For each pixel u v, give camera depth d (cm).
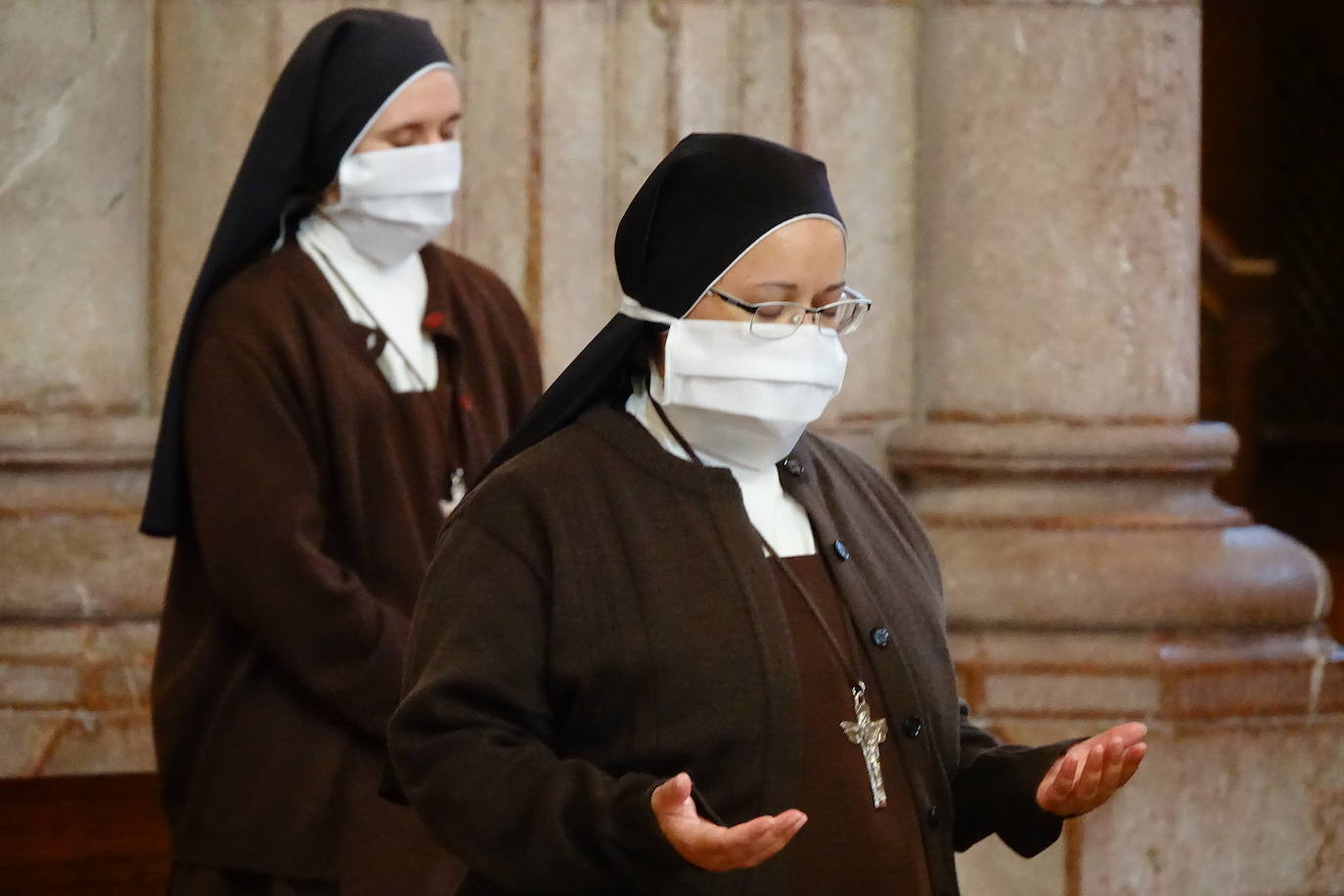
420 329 771
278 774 702
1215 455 1041
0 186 1002
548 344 1066
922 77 1082
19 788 971
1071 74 1031
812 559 509
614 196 1074
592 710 473
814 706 480
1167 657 991
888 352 1086
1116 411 1031
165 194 1041
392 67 756
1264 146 3083
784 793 465
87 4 1011
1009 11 1035
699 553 482
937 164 1061
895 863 476
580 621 471
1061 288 1031
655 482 494
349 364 733
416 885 693
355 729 707
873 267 1084
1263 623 1011
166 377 1042
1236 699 994
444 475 754
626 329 505
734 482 498
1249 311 2356
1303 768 999
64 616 991
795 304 493
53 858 915
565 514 482
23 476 1010
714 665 469
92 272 1015
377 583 721
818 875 466
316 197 772
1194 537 1015
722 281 493
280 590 686
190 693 714
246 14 1038
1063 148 1031
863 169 1084
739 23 1080
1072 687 983
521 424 520
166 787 726
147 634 1001
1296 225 3100
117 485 1025
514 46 1059
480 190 1059
